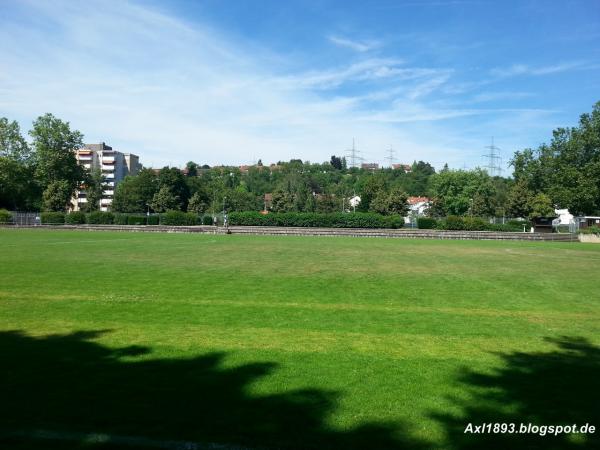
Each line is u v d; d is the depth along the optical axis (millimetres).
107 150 156750
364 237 50125
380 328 9664
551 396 6082
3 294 12688
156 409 5441
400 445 4691
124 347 7984
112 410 5398
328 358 7527
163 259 22156
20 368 6836
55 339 8438
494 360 7637
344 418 5281
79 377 6480
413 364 7328
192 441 4695
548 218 59719
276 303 12031
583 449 4703
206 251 27219
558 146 76438
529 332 9586
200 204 95938
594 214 73188
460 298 13258
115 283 14672
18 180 74625
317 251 28812
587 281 17109
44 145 78625
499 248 35469
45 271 17156
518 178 89125
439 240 46688
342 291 14008
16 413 5301
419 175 167250
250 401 5707
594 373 7031
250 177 172750
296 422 5152
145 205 99812
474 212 91812
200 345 8156
